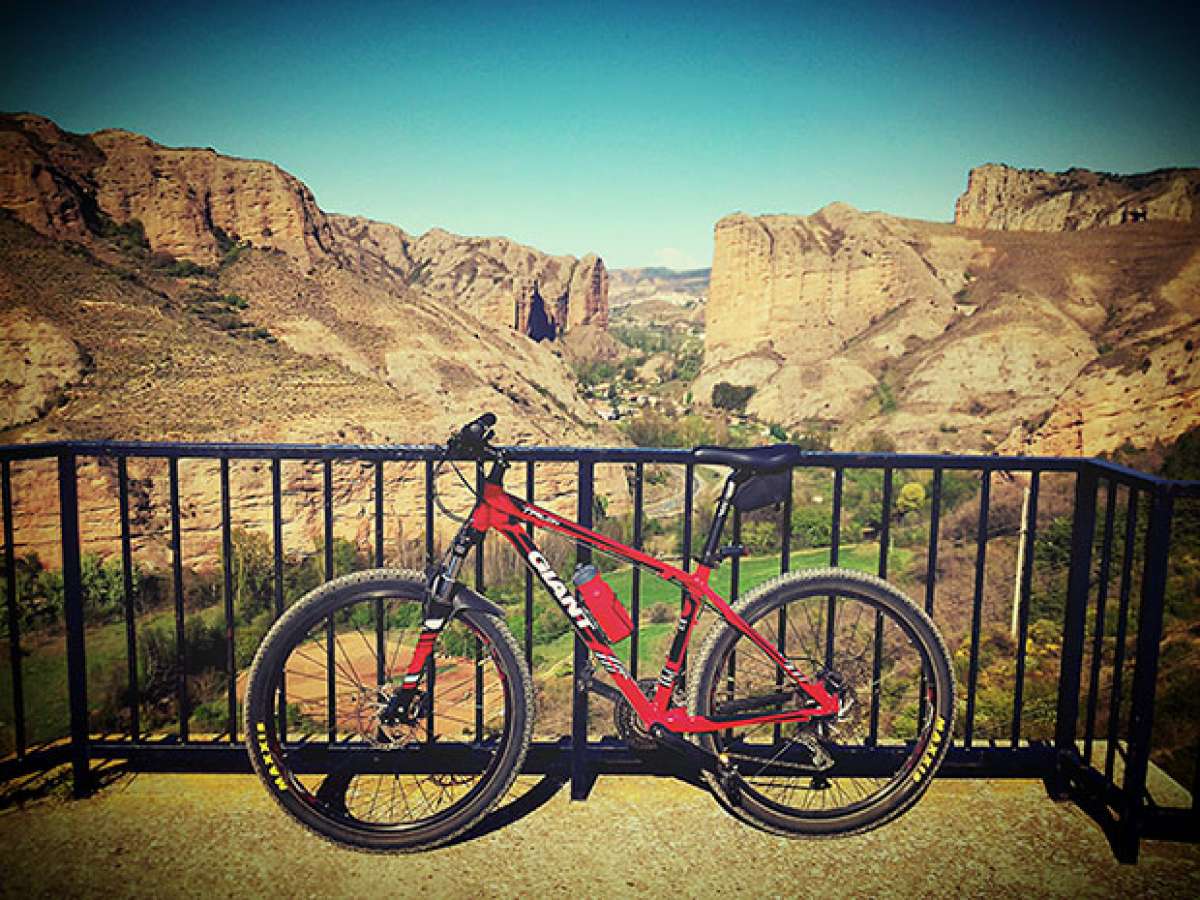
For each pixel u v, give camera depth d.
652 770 2.62
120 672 20.73
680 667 2.24
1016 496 39.81
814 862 2.20
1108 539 2.41
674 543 48.69
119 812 2.40
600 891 2.07
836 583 2.28
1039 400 82.12
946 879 2.13
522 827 2.35
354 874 2.13
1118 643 2.38
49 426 42.47
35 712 16.88
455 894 2.05
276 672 2.16
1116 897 2.07
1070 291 96.94
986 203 139.12
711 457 2.25
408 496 36.97
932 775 2.34
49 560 31.53
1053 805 2.48
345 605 2.20
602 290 190.12
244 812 2.40
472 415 59.31
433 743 2.50
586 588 2.18
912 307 106.38
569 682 15.88
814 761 2.36
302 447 2.35
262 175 72.75
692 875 2.14
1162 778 2.61
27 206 59.31
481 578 2.47
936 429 83.75
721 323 121.56
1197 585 19.03
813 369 102.12
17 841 2.26
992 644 19.61
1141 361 55.78
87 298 54.22
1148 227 102.50
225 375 52.00
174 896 2.04
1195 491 2.04
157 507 33.91
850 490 50.34
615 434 79.19
